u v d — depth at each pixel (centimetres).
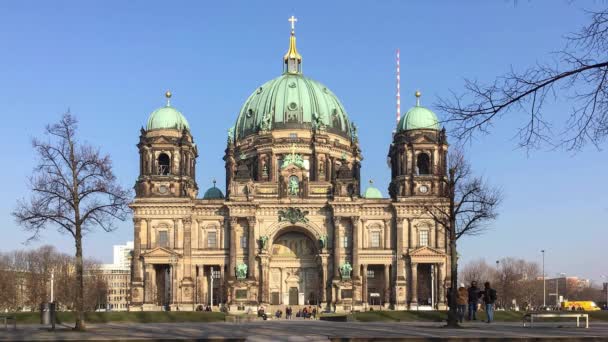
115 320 9606
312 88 19525
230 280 15725
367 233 16625
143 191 16475
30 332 5819
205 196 18950
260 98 19525
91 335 5025
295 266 17338
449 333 5041
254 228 16512
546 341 4400
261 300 16325
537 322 7681
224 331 5431
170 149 16712
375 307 16250
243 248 16550
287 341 4450
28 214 7088
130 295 16062
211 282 16150
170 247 16275
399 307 16038
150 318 9862
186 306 15975
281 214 16688
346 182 16738
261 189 17225
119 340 4450
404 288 16212
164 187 16550
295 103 18962
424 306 16212
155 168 16625
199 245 16512
